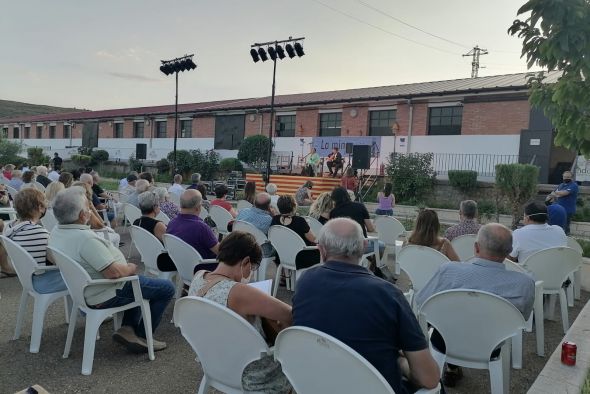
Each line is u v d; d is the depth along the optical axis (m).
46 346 3.58
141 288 3.41
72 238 3.25
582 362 3.08
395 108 18.03
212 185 19.69
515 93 15.00
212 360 2.28
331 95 23.08
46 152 35.53
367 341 1.92
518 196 11.02
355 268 2.09
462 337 2.75
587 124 3.36
